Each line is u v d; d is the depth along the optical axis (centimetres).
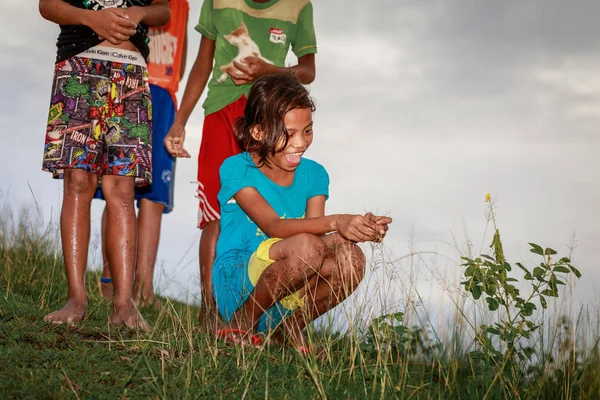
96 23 441
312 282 402
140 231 627
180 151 576
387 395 352
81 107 446
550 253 396
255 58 531
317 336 420
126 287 442
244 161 442
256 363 363
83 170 446
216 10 544
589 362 392
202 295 467
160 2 482
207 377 343
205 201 525
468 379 378
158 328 431
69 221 443
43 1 455
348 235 389
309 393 338
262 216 423
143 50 468
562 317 391
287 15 548
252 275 410
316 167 460
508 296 391
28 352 347
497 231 398
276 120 418
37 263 567
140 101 462
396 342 383
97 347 370
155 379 326
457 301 390
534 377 389
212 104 538
